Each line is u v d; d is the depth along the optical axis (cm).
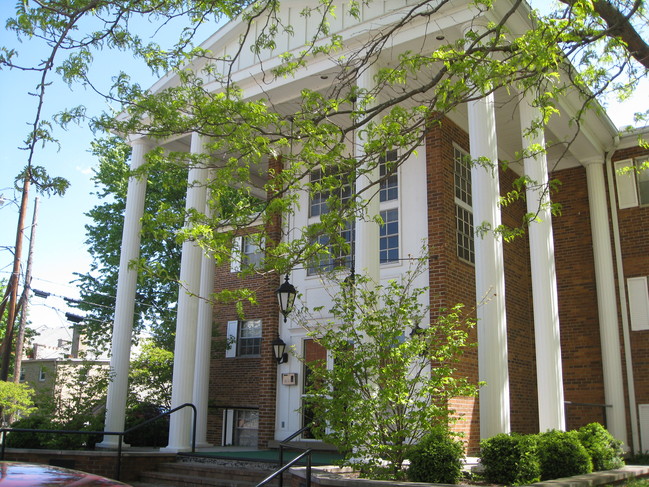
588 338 1734
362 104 913
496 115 1593
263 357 1662
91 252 2884
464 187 1555
